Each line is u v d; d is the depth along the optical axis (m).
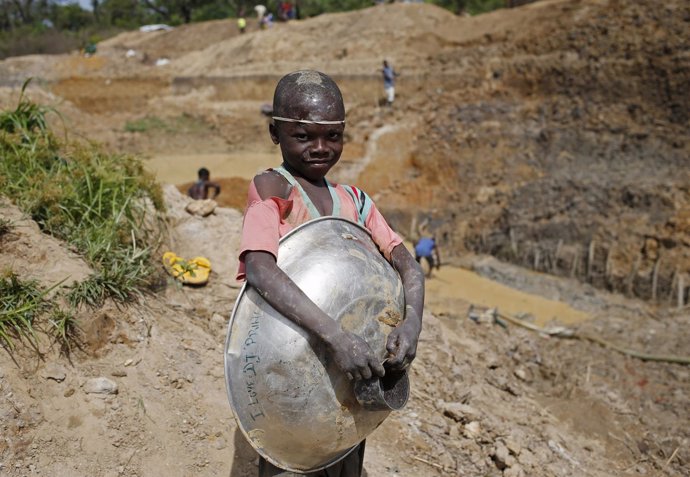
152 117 28.20
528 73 21.41
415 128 22.03
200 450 4.32
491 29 25.77
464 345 7.67
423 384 5.99
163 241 6.09
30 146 5.93
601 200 15.49
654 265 13.42
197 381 4.78
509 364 8.21
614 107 18.64
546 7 24.41
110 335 4.72
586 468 5.82
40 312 4.49
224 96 29.81
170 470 4.13
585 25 21.44
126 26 65.06
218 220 6.69
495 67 22.69
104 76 32.19
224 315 5.64
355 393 2.71
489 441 5.43
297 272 2.80
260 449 2.92
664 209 14.35
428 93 23.92
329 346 2.59
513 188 17.64
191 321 5.36
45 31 55.06
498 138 19.69
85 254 5.23
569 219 15.30
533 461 5.37
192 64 33.75
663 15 19.55
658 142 16.77
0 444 3.82
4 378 4.05
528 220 15.96
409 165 20.91
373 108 24.58
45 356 4.32
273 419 2.82
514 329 10.06
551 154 18.22
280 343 2.73
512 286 14.20
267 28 37.84
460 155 19.75
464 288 14.03
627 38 19.72
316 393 2.76
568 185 16.52
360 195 3.31
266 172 3.03
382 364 2.75
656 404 8.20
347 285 2.79
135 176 6.16
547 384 8.07
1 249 4.85
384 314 2.85
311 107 2.87
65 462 3.92
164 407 4.47
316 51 30.66
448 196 18.83
